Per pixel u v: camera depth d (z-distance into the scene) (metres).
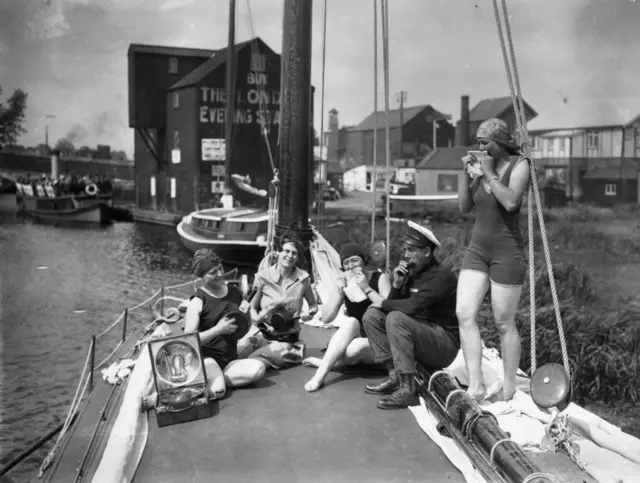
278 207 6.60
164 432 3.65
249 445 3.48
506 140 3.70
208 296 4.28
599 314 9.08
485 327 8.70
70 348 9.30
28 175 11.55
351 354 4.57
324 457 3.33
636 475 3.10
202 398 3.87
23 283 9.88
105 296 9.66
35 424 8.30
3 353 9.20
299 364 4.91
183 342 3.94
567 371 3.38
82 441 3.50
